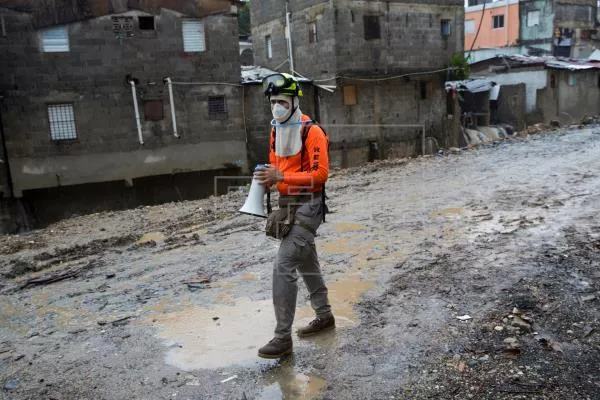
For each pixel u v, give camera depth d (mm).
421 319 3975
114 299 5008
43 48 17562
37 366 3723
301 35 24688
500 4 40688
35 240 7863
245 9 42594
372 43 23625
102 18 18172
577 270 4668
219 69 20250
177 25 19312
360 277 5027
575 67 29953
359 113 23984
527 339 3547
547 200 7727
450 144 26734
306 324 4086
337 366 3416
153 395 3234
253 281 5227
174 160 19984
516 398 2932
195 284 5227
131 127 19125
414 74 25047
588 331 3590
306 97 23438
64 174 18328
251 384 3281
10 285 5703
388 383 3178
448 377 3189
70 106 18203
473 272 4848
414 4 24500
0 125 17391
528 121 31203
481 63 33875
